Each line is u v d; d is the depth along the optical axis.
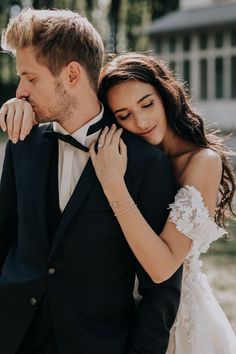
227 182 2.54
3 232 2.19
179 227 1.99
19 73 1.97
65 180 2.00
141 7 31.52
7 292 2.03
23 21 1.92
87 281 1.96
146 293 2.01
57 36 1.91
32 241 2.01
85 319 1.97
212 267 6.52
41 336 2.03
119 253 1.98
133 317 2.07
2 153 14.77
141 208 1.98
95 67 2.01
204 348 2.27
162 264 1.93
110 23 30.08
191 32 22.66
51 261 1.96
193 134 2.35
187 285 2.29
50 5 28.39
